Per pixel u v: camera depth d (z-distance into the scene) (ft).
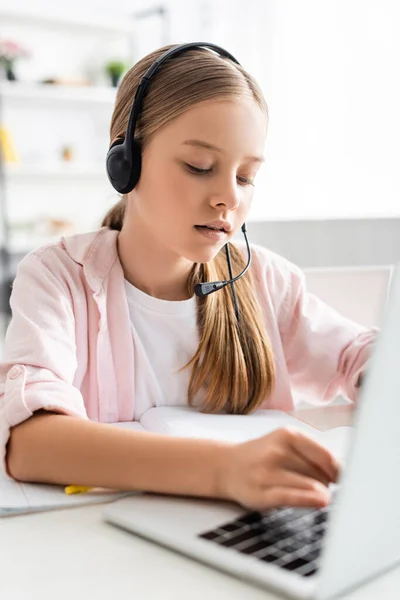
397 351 1.36
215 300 3.37
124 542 1.81
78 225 14.03
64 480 2.17
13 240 13.12
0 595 1.53
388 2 8.66
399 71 8.57
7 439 2.31
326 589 1.42
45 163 13.61
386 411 1.37
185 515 1.89
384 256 6.13
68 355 2.81
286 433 2.02
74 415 2.40
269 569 1.55
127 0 14.52
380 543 1.49
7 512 1.98
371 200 8.93
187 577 1.60
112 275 3.31
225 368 3.29
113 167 2.95
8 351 2.76
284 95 10.58
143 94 2.83
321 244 5.94
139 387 3.28
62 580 1.60
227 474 1.98
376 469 1.39
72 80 13.56
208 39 12.46
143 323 3.34
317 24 9.96
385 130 8.80
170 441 2.14
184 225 2.78
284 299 3.83
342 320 3.79
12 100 13.56
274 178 10.61
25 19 13.41
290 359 3.84
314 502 1.84
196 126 2.67
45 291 3.05
